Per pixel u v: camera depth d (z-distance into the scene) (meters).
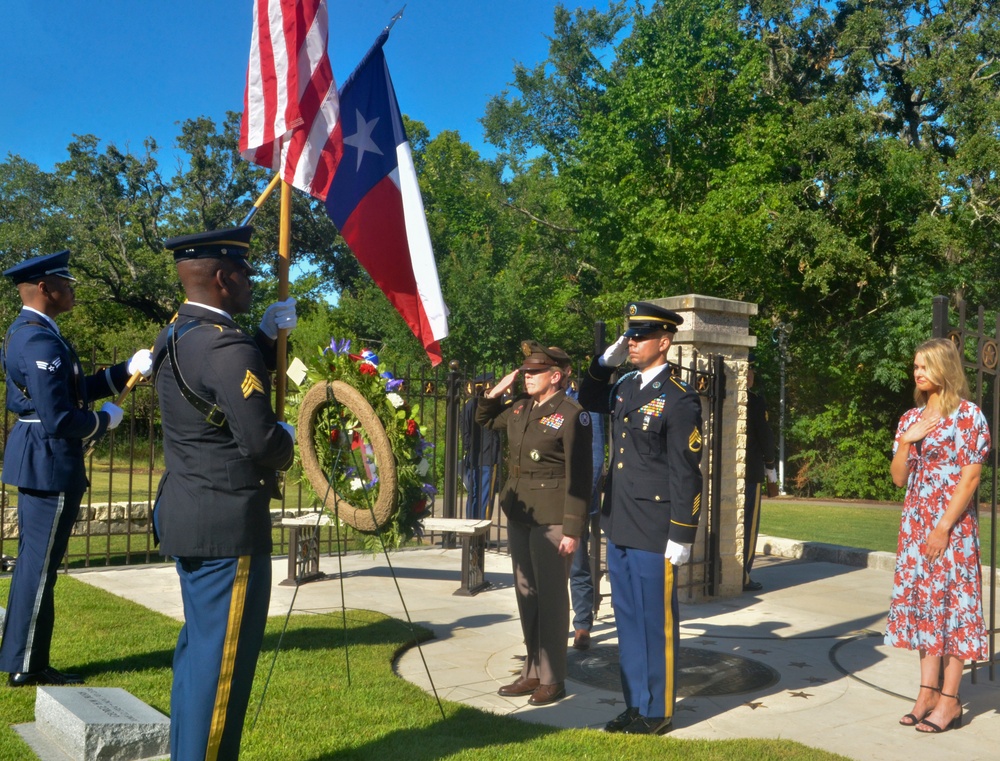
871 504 22.16
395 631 6.09
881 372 23.25
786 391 27.17
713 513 7.63
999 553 10.86
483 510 10.98
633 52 28.00
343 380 4.77
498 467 11.00
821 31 29.39
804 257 24.47
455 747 3.88
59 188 43.06
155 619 6.18
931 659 4.59
